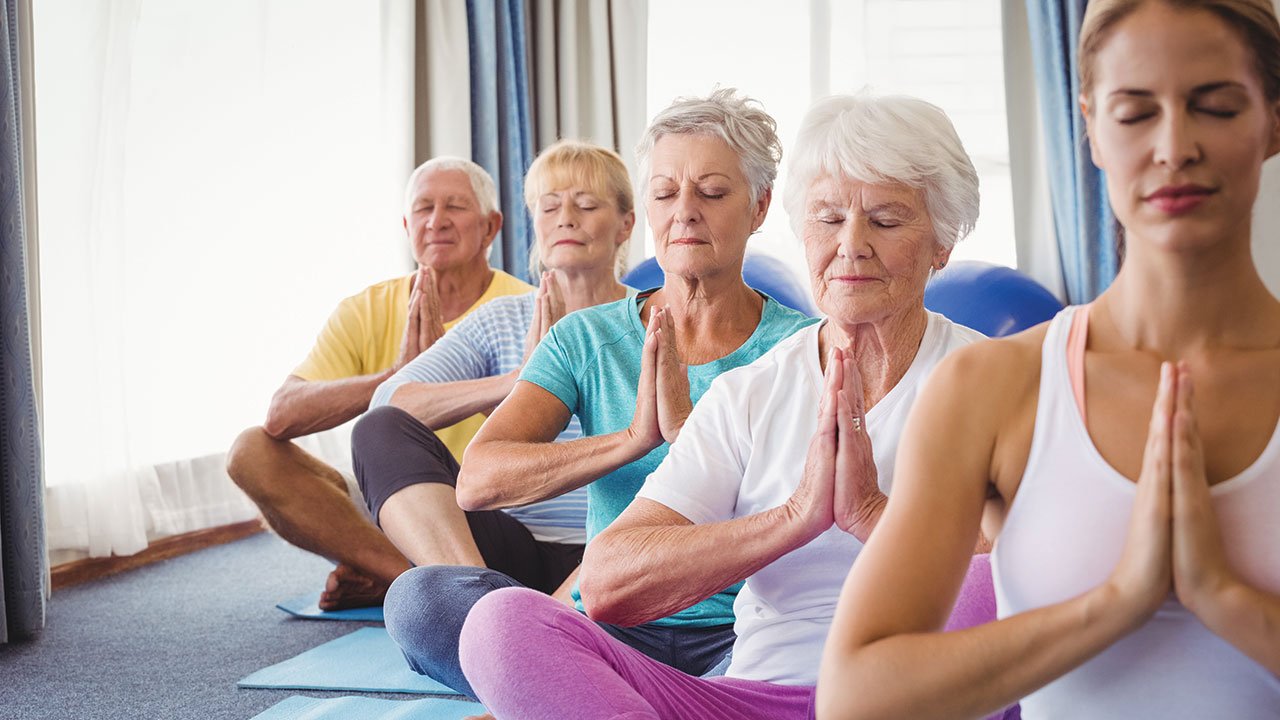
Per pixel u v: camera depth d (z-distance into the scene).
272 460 2.82
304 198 4.03
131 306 3.48
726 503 1.39
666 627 1.58
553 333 1.82
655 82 4.70
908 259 1.32
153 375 3.57
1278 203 3.94
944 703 0.77
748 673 1.32
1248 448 0.79
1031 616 0.77
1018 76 4.21
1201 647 0.80
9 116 2.61
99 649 2.62
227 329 3.77
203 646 2.63
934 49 4.40
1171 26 0.75
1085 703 0.83
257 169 3.83
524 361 2.36
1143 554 0.74
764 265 3.31
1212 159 0.75
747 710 1.26
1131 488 0.79
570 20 4.53
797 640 1.30
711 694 1.25
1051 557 0.82
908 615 0.81
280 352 3.95
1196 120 0.75
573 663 1.16
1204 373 0.81
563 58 4.55
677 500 1.37
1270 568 0.77
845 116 1.31
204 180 3.68
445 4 4.26
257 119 3.82
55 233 3.17
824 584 1.31
